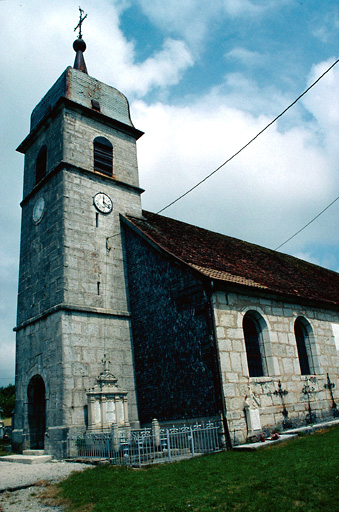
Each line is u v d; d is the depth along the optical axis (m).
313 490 6.94
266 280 17.77
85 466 11.52
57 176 17.77
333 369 18.12
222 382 13.02
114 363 15.93
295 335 17.72
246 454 10.97
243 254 22.20
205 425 12.76
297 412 15.33
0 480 10.12
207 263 16.31
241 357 13.98
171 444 13.76
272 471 8.39
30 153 20.72
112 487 8.52
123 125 20.62
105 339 16.05
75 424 14.10
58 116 18.84
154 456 11.63
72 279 16.02
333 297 20.78
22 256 19.02
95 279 16.77
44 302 16.47
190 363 14.01
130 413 15.57
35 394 16.50
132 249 18.03
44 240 17.53
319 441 11.38
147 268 16.91
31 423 16.08
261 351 15.55
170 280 15.55
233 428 12.66
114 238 18.20
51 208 17.61
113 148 20.05
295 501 6.62
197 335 13.95
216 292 14.13
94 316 16.08
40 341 16.03
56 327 15.28
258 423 13.38
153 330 15.88
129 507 7.20
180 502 7.16
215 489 7.70
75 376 14.71
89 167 18.56
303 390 16.06
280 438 12.74
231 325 14.11
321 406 16.56
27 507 7.92
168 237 18.38
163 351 15.22
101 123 19.98
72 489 8.70
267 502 6.66
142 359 16.11
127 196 19.75
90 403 14.28
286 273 21.98
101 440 12.69
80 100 19.38
